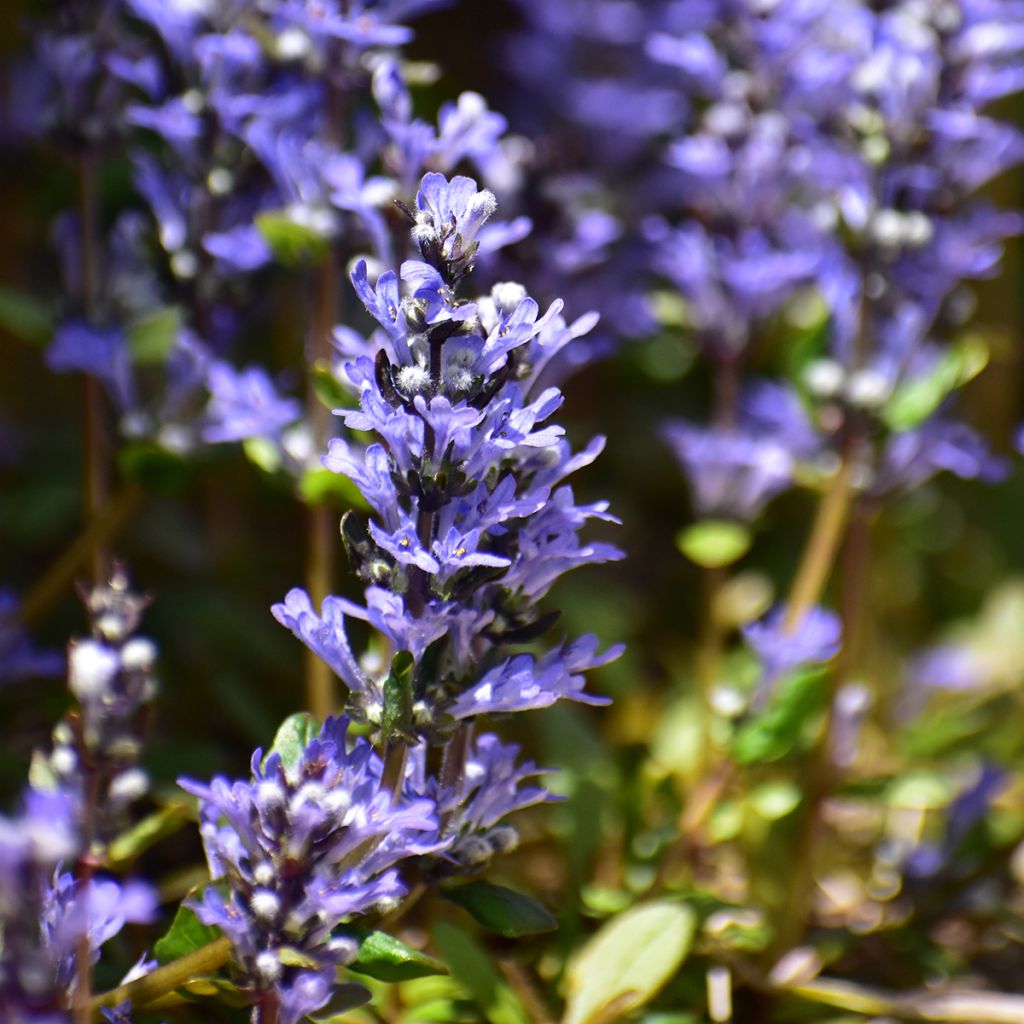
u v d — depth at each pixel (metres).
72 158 0.64
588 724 0.67
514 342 0.50
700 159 0.64
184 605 0.75
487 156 0.62
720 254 0.65
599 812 0.62
